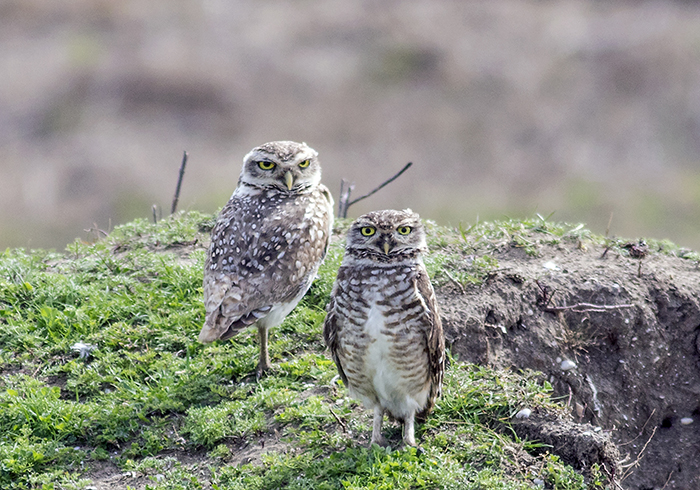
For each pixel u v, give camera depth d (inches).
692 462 466.0
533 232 529.0
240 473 360.5
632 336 473.7
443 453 358.0
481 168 1198.9
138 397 405.1
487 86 1413.6
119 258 521.7
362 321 352.5
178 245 540.4
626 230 1071.0
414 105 1369.3
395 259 355.6
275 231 418.3
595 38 1540.4
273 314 414.6
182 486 356.2
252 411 393.4
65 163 1192.2
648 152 1247.5
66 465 374.0
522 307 464.1
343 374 371.6
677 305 486.0
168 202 1104.8
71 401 406.9
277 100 1373.0
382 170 1187.3
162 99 1350.9
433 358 358.3
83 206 1111.0
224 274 410.0
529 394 391.5
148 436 385.7
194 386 410.0
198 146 1261.1
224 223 425.4
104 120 1309.1
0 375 424.8
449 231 539.5
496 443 367.2
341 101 1373.0
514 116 1332.4
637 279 489.7
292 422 388.5
